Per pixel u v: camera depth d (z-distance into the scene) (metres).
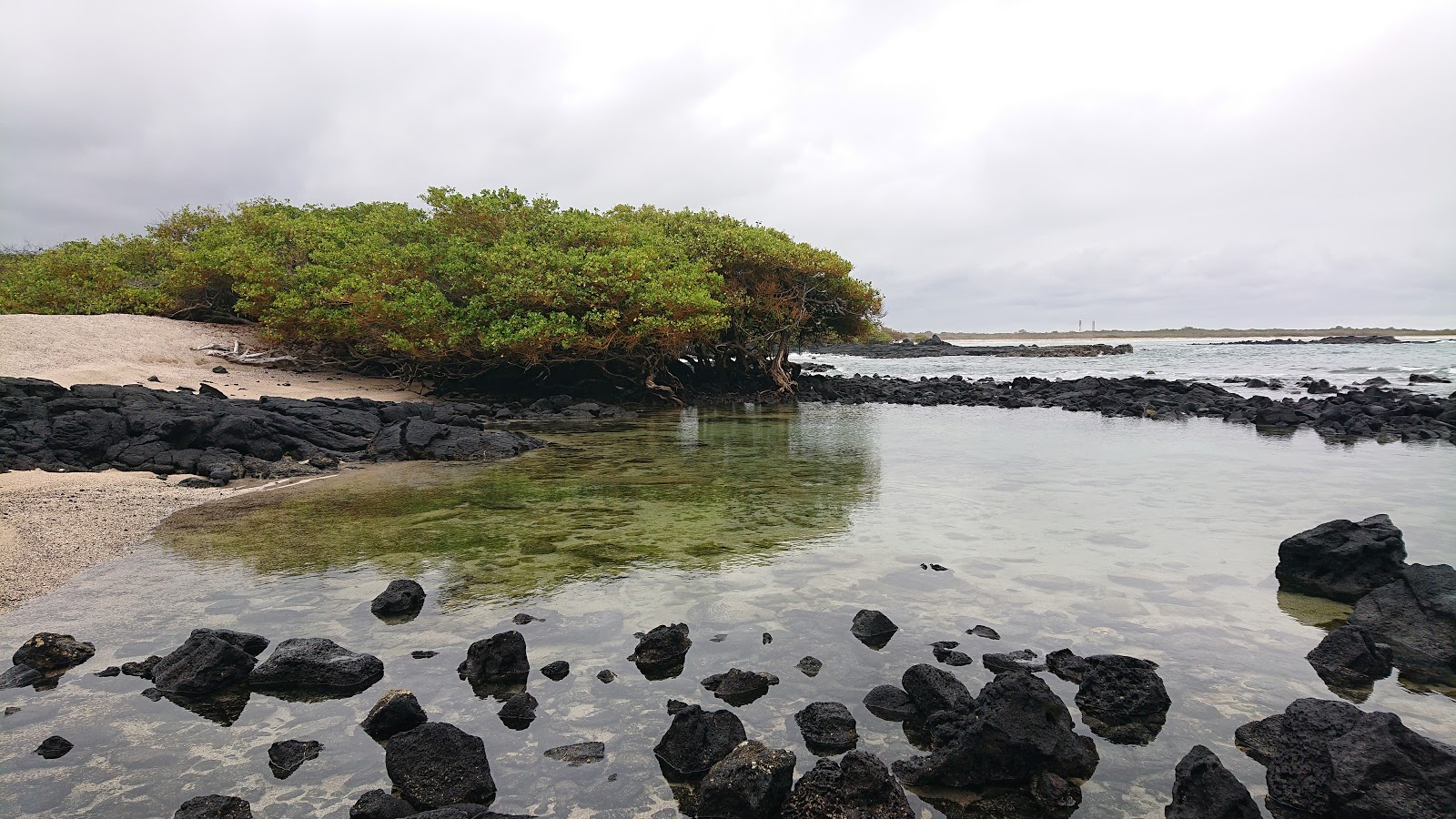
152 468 13.51
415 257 28.25
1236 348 96.06
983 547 8.80
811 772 4.16
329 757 4.58
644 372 32.38
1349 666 5.51
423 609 6.85
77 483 11.77
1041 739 4.34
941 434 20.91
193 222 37.06
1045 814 4.04
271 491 12.30
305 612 6.76
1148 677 5.13
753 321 35.41
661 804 4.12
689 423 24.30
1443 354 66.69
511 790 4.24
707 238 33.28
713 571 7.94
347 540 9.18
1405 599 6.33
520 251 27.22
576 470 14.64
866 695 5.27
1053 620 6.55
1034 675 4.99
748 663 5.75
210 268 29.52
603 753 4.60
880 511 10.73
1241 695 5.22
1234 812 3.81
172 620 6.58
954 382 40.47
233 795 4.16
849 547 8.82
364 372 31.52
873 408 30.83
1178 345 117.50
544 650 5.99
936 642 6.12
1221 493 12.03
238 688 5.47
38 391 15.88
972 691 5.25
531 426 23.36
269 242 32.16
